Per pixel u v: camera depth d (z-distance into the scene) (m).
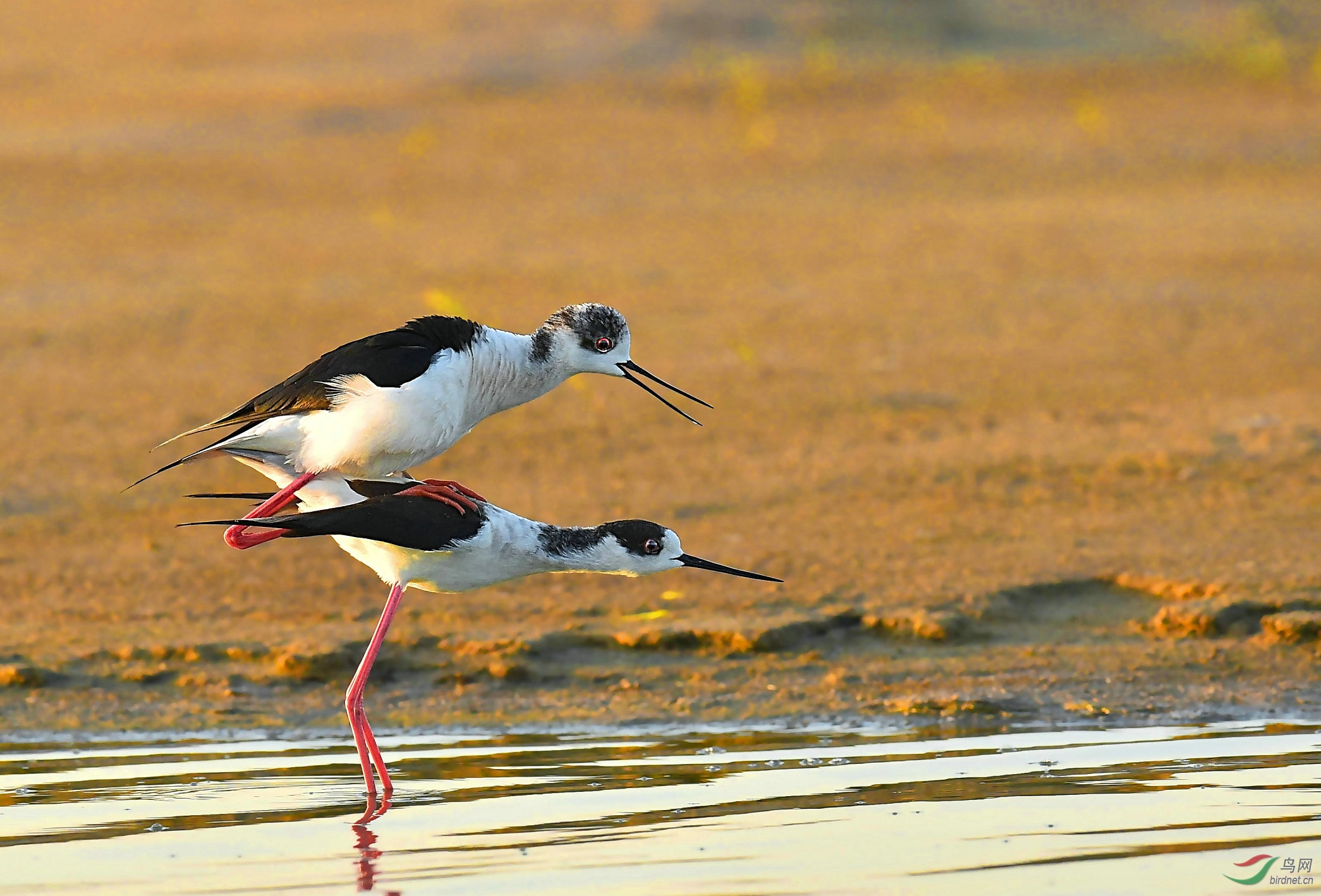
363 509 8.55
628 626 11.27
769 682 10.66
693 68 38.84
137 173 29.42
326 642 10.97
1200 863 7.49
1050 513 13.09
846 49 41.00
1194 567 11.74
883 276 22.05
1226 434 14.75
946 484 13.88
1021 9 45.59
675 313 20.20
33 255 23.45
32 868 7.59
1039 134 32.56
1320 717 9.90
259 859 7.71
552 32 40.97
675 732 9.98
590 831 8.05
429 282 21.86
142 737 9.99
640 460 14.74
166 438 15.35
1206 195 27.25
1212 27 44.47
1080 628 11.23
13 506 13.66
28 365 17.81
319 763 9.40
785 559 12.32
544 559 9.02
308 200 27.59
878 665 10.84
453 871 7.52
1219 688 10.34
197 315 20.03
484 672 10.81
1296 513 12.78
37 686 10.63
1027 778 8.80
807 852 7.70
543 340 9.37
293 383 8.80
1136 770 8.91
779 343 18.72
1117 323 19.30
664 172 29.73
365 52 40.16
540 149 31.62
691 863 7.58
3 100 36.53
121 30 43.09
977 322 19.53
